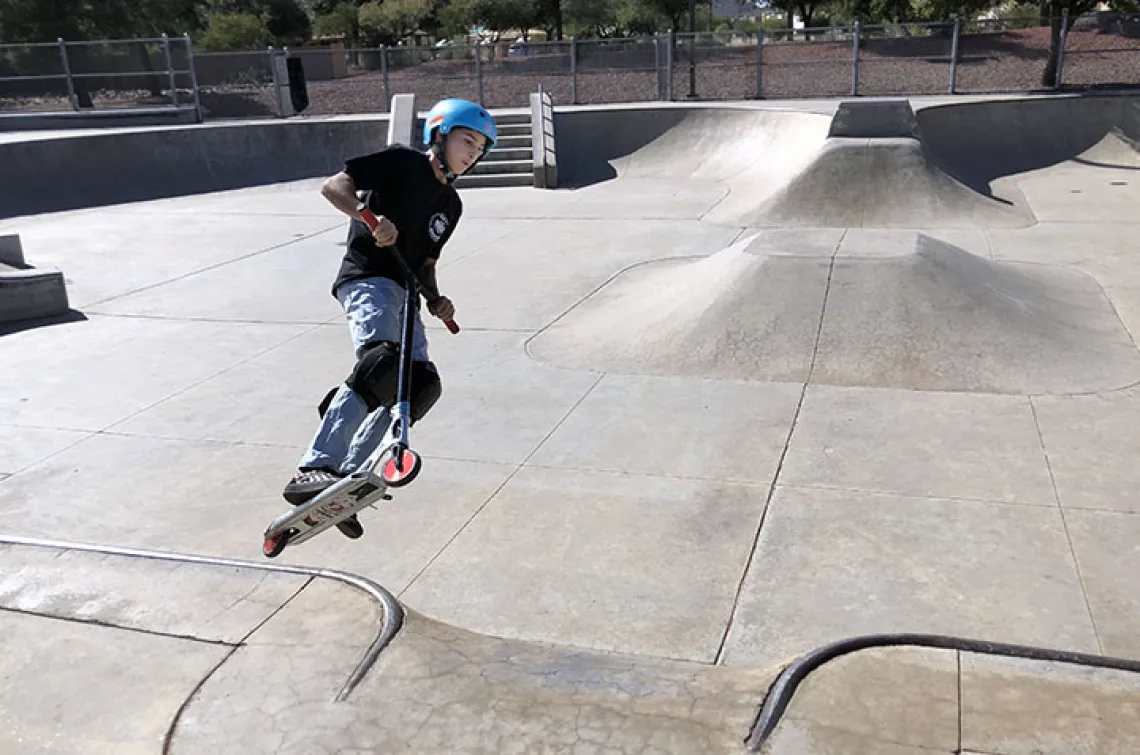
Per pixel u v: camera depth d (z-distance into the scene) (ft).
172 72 63.46
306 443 18.74
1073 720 8.78
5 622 11.43
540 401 20.29
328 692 9.82
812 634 11.95
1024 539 13.96
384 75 66.49
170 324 27.43
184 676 10.24
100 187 52.65
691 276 26.66
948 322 21.70
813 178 39.55
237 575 12.33
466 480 16.66
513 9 114.21
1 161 49.90
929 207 37.99
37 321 28.14
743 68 69.67
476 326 25.99
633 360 22.52
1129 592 12.53
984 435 17.58
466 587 13.35
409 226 10.94
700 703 9.38
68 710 9.80
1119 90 56.70
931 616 12.19
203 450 18.53
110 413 20.63
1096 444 16.99
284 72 62.95
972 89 62.44
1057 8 58.80
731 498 15.64
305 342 25.26
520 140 53.72
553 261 33.37
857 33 60.59
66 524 15.75
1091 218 36.52
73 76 62.95
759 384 20.61
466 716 9.36
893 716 8.90
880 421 18.43
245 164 57.52
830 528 14.52
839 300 22.54
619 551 14.14
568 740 8.94
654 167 53.98
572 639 12.06
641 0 107.45
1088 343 22.07
